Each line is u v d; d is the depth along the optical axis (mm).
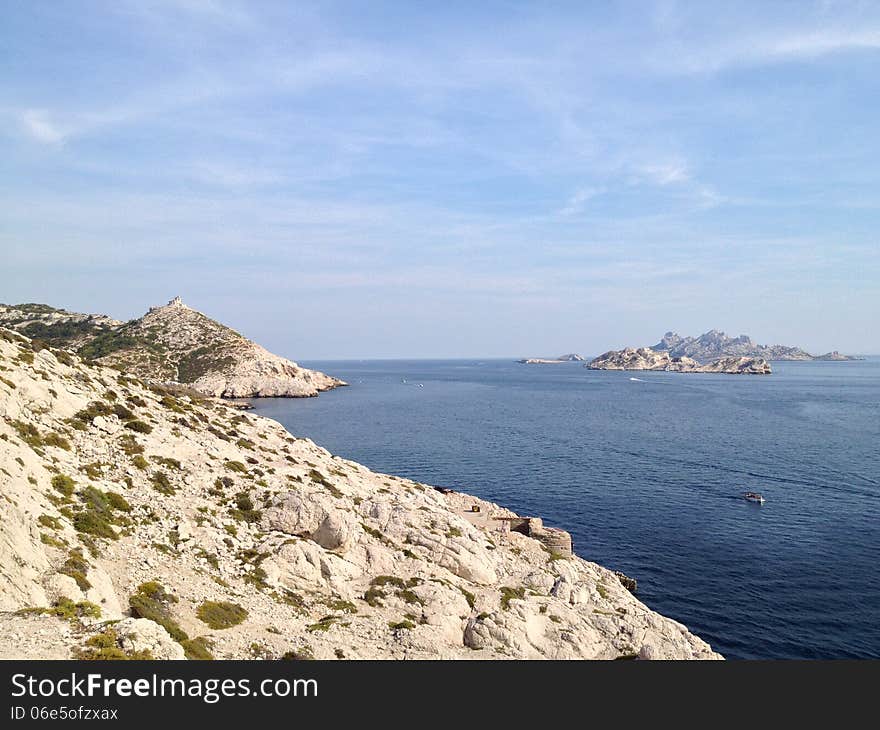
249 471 47688
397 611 36188
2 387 39219
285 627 30750
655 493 88625
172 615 27828
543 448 126000
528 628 37688
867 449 122938
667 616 49625
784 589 54750
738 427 157500
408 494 61281
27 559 24281
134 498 37031
